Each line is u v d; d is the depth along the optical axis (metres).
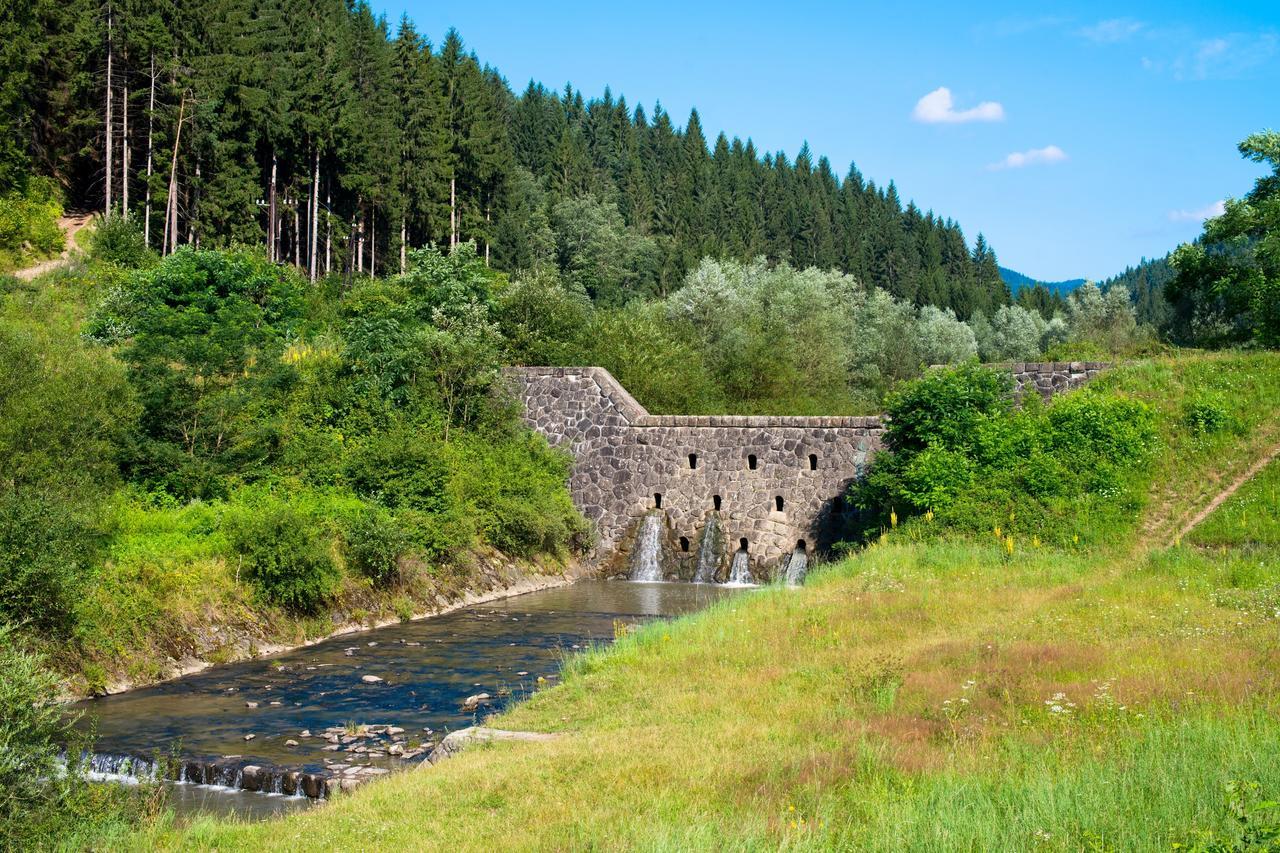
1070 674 12.09
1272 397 23.97
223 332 28.62
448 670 18.48
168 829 10.09
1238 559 18.20
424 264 37.81
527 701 14.17
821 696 12.60
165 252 50.59
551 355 38.56
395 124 63.84
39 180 50.81
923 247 129.50
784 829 8.05
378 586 23.83
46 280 40.41
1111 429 23.23
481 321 35.66
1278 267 35.16
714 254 92.94
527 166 104.81
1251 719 9.56
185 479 24.12
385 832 8.99
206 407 25.53
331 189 62.06
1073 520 21.61
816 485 29.47
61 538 16.89
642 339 40.94
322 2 70.62
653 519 31.42
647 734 11.49
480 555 27.88
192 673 18.22
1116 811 7.66
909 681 12.55
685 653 15.38
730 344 51.69
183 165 52.94
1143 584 16.98
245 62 53.72
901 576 19.73
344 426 29.42
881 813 8.07
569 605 25.89
